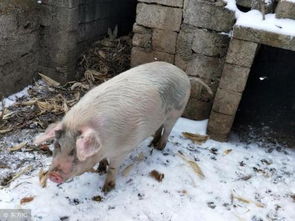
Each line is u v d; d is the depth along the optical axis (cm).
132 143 181
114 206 183
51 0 264
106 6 324
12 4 242
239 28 211
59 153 151
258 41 211
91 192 190
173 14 239
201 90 252
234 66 221
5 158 207
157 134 227
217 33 234
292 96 311
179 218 180
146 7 244
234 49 217
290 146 254
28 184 189
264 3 217
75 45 288
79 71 302
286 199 203
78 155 141
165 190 197
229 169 221
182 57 249
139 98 175
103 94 168
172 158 222
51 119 245
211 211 188
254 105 296
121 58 312
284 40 206
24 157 209
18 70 265
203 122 261
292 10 212
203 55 242
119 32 364
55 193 185
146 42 254
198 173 212
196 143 241
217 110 237
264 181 214
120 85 175
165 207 186
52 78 291
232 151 238
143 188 196
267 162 232
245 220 186
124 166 210
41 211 174
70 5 264
